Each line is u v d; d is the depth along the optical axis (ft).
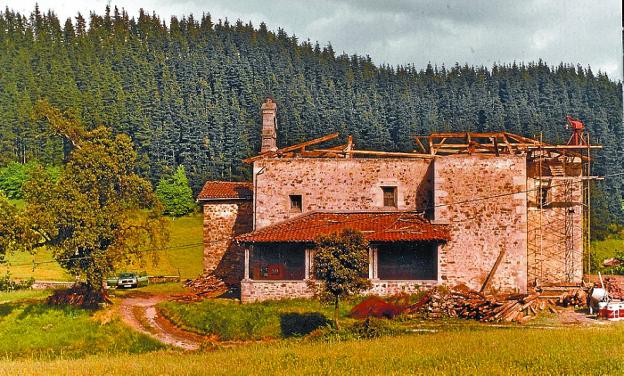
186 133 453.58
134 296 170.19
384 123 474.90
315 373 83.05
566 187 155.74
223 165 437.17
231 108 492.54
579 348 90.48
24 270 229.25
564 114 489.67
